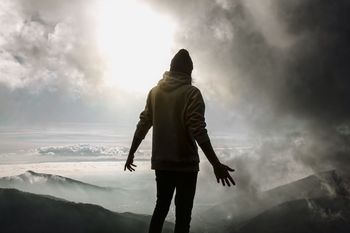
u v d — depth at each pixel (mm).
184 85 2039
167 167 2010
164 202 2051
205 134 1920
